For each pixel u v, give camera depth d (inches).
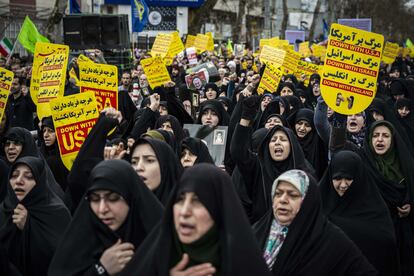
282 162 202.5
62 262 135.0
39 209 176.2
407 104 358.9
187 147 205.9
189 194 110.6
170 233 113.4
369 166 232.1
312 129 268.5
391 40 2261.3
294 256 142.4
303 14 2536.9
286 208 145.0
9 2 1164.5
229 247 108.4
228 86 498.0
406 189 226.4
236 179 221.9
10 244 174.9
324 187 190.7
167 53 593.0
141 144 164.4
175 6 1857.8
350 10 1748.3
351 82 237.5
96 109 223.0
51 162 253.9
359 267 144.5
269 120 264.4
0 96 274.5
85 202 139.4
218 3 2160.4
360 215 185.2
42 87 278.2
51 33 887.7
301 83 534.6
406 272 222.7
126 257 129.6
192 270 110.0
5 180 213.6
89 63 254.5
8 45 720.3
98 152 179.2
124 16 679.1
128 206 134.5
